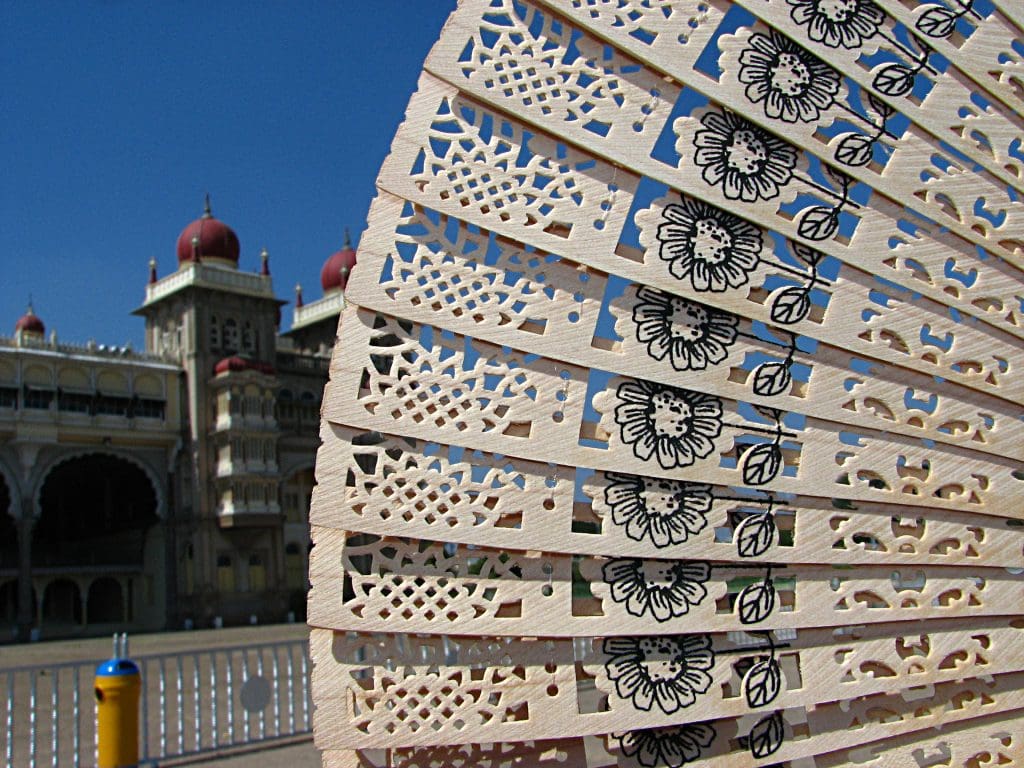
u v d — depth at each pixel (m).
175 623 44.00
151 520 46.16
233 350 47.50
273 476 45.56
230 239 49.72
